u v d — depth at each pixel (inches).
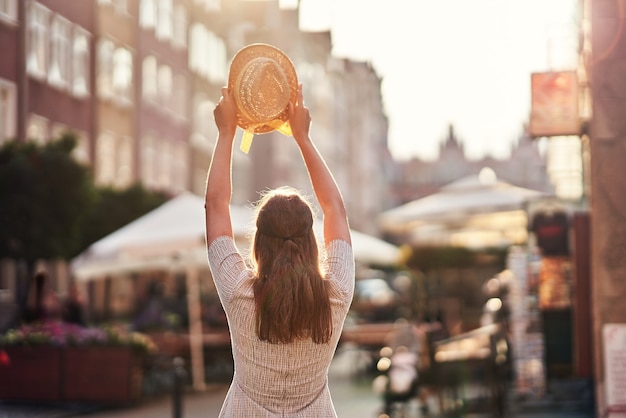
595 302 346.9
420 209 1135.6
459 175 6432.1
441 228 1136.2
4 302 1133.7
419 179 6432.1
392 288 1844.2
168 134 1871.3
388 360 564.7
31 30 1274.6
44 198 973.2
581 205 732.7
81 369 676.1
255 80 164.7
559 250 674.8
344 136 3494.1
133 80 1683.1
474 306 1432.1
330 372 998.4
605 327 339.0
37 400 677.9
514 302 673.0
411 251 1434.5
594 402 610.2
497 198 1099.3
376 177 4082.2
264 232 155.4
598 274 345.7
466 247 1421.0
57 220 983.6
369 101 3939.5
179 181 1941.4
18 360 681.0
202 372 848.9
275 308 148.9
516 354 666.2
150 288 1299.2
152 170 1776.6
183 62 1978.3
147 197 1306.6
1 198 967.0
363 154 3772.1
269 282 150.7
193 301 862.5
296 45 2778.1
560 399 655.8
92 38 1498.5
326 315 150.9
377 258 1015.6
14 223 964.6
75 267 802.2
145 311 909.2
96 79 1507.1
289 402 152.3
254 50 169.0
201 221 772.0
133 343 681.0
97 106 1505.9
